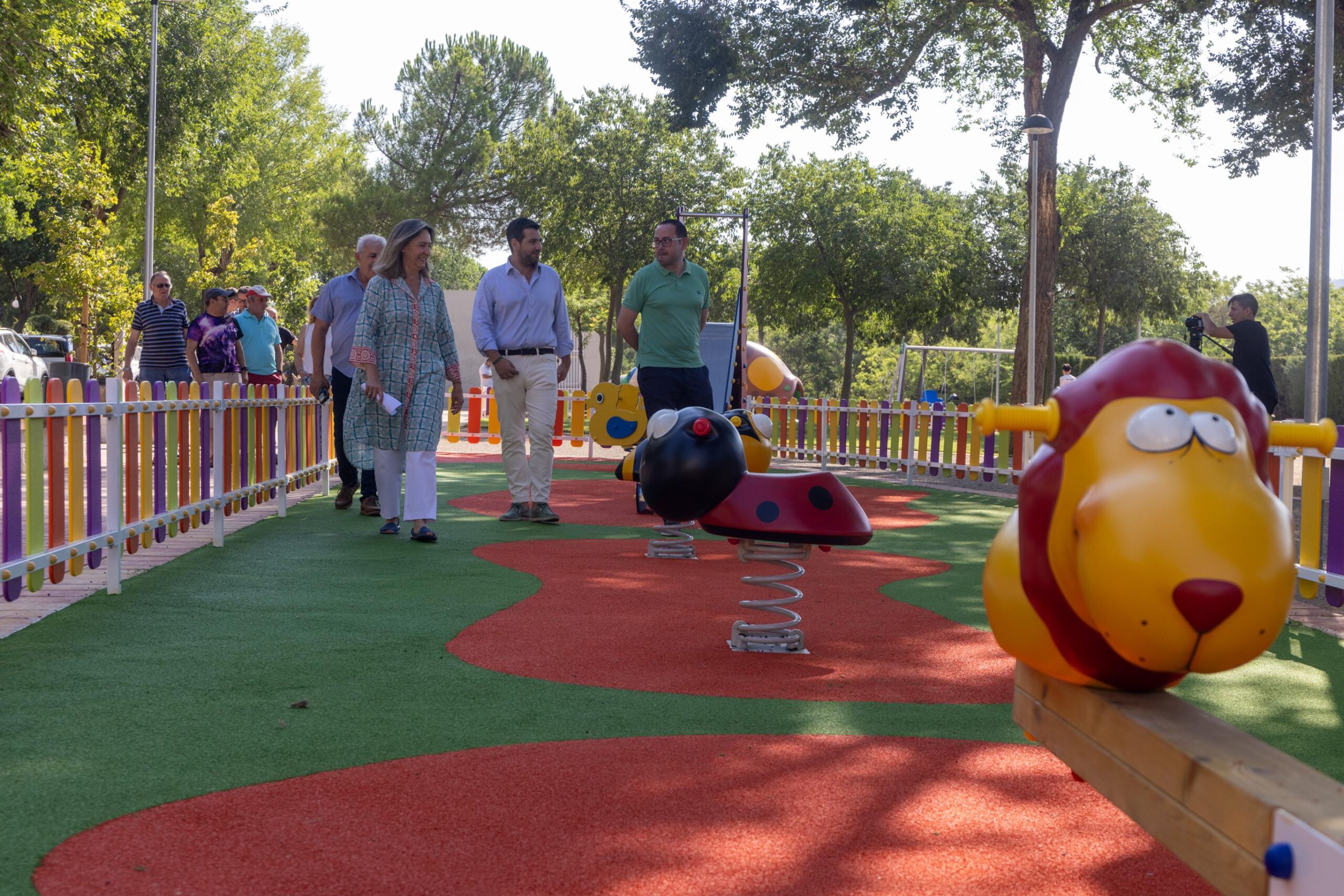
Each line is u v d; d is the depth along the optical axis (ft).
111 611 18.07
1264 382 37.91
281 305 153.58
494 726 12.36
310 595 19.76
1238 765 5.86
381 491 27.76
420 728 12.23
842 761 11.42
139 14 118.21
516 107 159.43
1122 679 7.21
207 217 143.74
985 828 9.64
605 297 201.05
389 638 16.51
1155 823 6.42
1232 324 38.60
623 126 142.92
